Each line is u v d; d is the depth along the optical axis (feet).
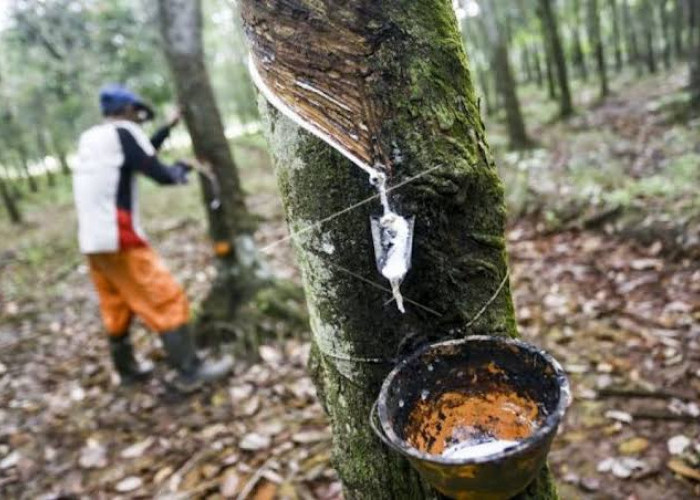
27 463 9.62
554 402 3.03
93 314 16.75
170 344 10.89
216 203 12.45
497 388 3.38
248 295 12.82
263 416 9.94
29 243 28.37
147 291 10.53
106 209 9.95
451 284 3.40
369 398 3.64
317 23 2.98
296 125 3.29
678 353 9.79
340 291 3.47
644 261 13.24
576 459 7.97
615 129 27.37
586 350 10.48
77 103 38.34
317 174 3.30
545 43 41.96
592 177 19.15
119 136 10.06
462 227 3.36
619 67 45.78
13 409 11.50
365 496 3.90
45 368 13.34
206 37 52.60
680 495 7.08
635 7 47.62
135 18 31.89
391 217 3.06
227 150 12.42
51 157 55.06
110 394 11.57
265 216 24.54
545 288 13.29
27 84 35.78
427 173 3.13
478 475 2.59
